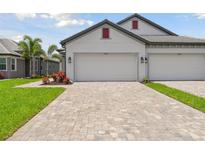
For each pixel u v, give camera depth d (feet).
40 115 25.30
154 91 45.57
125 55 68.54
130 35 67.36
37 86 55.47
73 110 27.91
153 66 70.54
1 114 24.99
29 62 105.91
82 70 68.23
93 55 68.18
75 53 67.46
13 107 28.81
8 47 99.09
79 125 21.43
